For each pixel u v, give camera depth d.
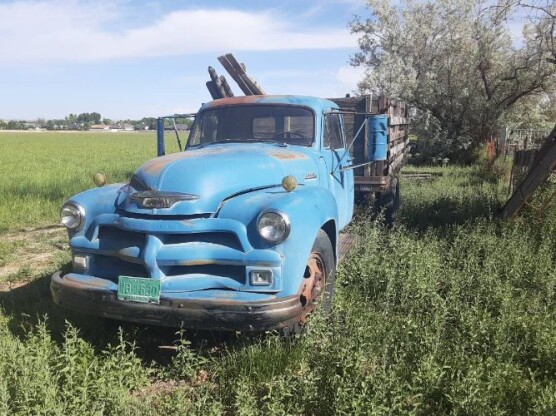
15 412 3.30
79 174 19.47
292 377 3.74
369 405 3.25
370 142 6.02
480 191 11.69
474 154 21.77
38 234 9.63
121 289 4.02
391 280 5.19
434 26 21.94
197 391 3.82
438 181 15.06
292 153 5.31
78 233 4.49
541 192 8.60
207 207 4.11
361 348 3.91
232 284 3.96
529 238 7.26
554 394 3.39
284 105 5.91
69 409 3.37
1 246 8.38
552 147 7.48
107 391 3.47
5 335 4.56
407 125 13.45
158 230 4.00
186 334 4.74
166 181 4.21
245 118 6.01
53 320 4.99
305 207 4.21
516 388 3.68
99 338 4.65
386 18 23.33
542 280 5.59
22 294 5.88
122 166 24.36
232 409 3.63
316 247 4.59
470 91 21.09
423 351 4.03
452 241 7.43
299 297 4.03
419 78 21.95
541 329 4.37
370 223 7.51
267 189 4.60
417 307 5.01
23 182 16.25
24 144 58.94
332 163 6.13
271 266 3.89
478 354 4.15
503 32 19.80
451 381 3.65
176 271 4.06
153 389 3.94
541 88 20.39
